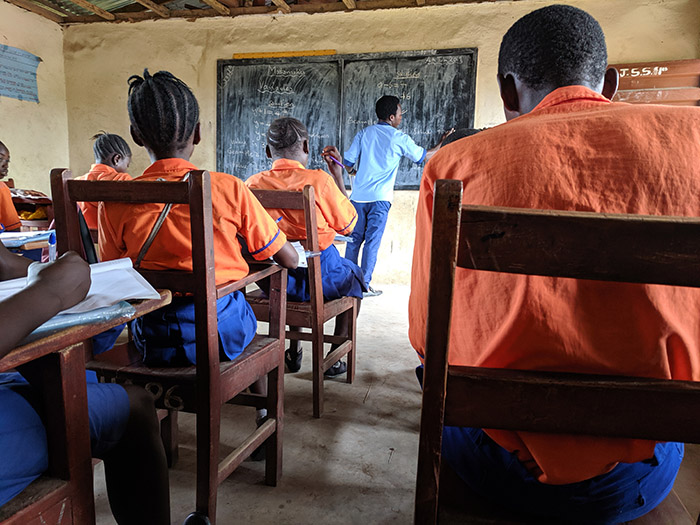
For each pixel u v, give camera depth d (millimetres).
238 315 1241
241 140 4793
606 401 527
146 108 1183
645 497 644
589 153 560
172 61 4867
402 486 1389
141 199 1021
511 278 586
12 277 797
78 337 557
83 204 1835
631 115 572
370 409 1869
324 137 4609
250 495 1333
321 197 1894
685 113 565
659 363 556
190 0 4961
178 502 1286
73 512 617
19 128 4777
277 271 1338
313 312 1741
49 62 5000
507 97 801
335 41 4480
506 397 541
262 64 4645
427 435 556
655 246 469
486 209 487
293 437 1648
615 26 3938
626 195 543
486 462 667
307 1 4457
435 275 506
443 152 673
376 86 4422
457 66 4230
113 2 4832
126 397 776
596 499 628
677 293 547
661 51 3891
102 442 728
